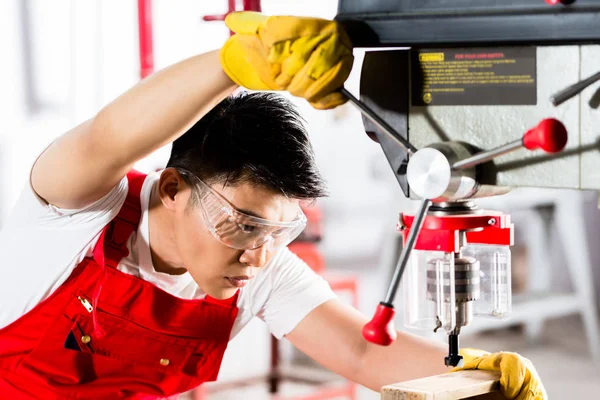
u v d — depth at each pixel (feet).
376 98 3.69
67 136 4.16
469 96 3.50
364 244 16.31
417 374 5.07
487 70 3.45
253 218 4.39
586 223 19.24
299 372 14.75
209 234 4.51
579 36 3.19
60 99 11.33
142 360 5.30
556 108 3.34
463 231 3.95
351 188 16.17
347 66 3.24
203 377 5.51
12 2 10.83
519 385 4.02
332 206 16.06
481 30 3.35
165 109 3.58
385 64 3.65
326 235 15.99
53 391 5.19
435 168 3.26
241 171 4.34
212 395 13.42
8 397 5.18
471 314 4.09
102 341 5.16
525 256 18.16
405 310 4.38
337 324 5.33
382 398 3.84
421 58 3.57
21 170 11.04
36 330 5.02
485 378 4.02
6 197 10.94
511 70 3.41
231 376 13.71
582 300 17.07
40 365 5.12
